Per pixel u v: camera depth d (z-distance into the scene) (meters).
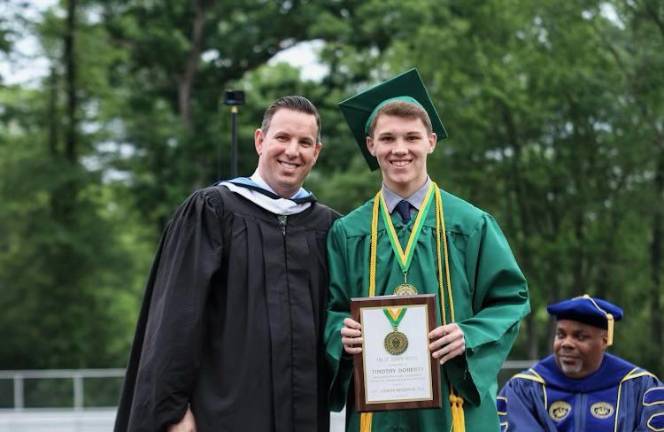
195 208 7.11
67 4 36.69
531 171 28.02
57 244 38.38
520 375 8.43
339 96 34.56
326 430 7.13
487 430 6.82
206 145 33.72
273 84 35.22
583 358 8.19
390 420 6.86
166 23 35.66
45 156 37.44
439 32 27.61
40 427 25.17
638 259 28.58
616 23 26.88
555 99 27.08
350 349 6.55
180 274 6.96
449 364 6.75
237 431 6.83
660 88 26.00
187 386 6.84
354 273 7.04
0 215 39.41
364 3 33.59
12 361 38.75
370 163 7.57
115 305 41.94
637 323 30.47
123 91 36.81
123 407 7.26
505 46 27.06
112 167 36.12
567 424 8.15
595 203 28.14
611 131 27.11
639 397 8.14
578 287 28.98
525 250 28.58
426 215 7.01
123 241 44.09
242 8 35.72
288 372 6.93
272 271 7.04
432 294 6.60
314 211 7.33
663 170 28.08
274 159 7.15
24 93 41.75
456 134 27.84
